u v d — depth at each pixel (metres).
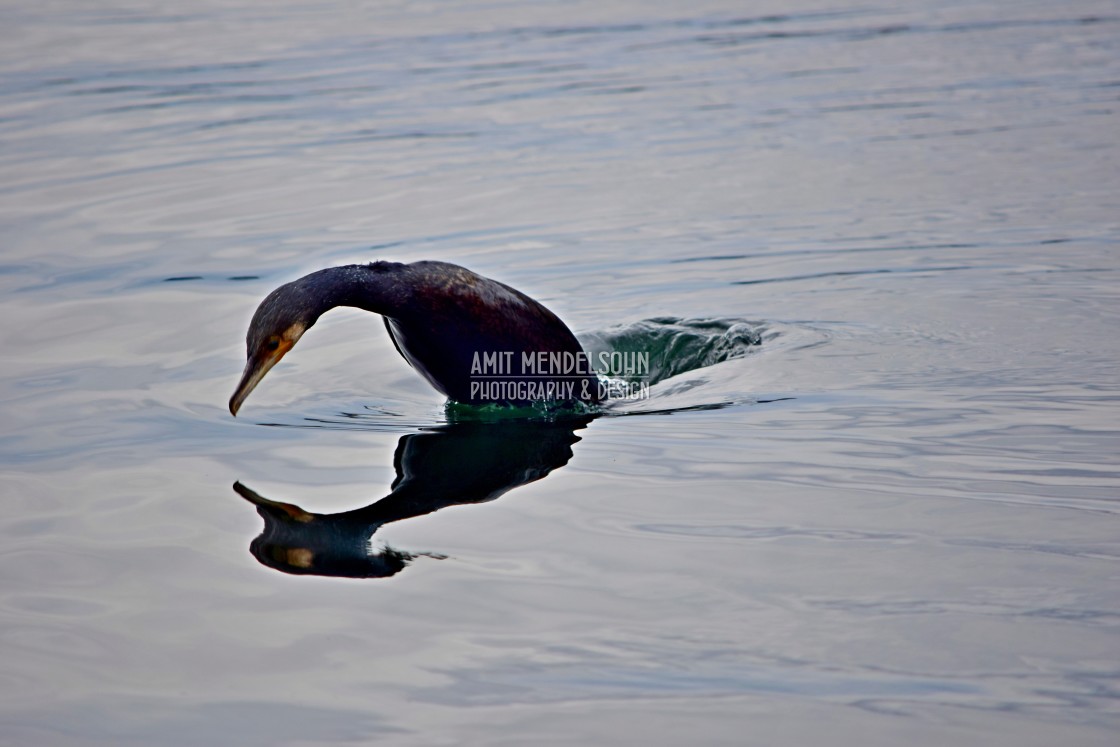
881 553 7.77
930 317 13.94
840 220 18.58
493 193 20.72
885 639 6.69
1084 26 34.59
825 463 9.48
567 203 20.06
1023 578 7.34
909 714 5.99
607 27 36.09
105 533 8.55
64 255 17.70
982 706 6.04
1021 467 9.26
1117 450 9.56
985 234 17.47
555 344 11.20
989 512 8.39
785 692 6.21
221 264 17.14
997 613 6.92
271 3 41.28
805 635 6.76
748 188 20.64
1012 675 6.29
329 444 10.41
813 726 5.93
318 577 7.72
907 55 31.62
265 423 11.07
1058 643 6.58
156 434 10.79
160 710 6.27
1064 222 17.86
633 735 5.90
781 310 14.59
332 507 8.91
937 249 16.88
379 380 12.45
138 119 26.28
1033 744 5.73
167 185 21.50
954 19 36.41
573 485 9.19
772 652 6.60
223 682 6.52
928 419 10.52
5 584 7.76
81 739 6.05
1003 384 11.46
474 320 10.83
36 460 10.15
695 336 13.62
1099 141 22.72
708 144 23.72
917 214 18.72
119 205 20.33
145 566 7.98
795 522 8.32
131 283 16.30
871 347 12.91
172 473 9.75
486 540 8.20
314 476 9.60
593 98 27.56
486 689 6.34
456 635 6.91
